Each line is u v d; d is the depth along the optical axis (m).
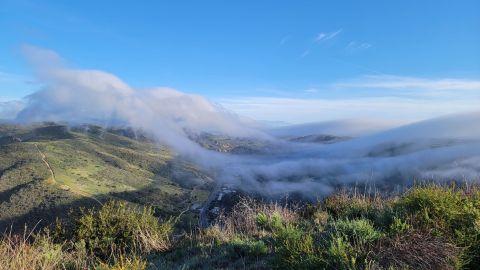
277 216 7.93
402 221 5.66
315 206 9.16
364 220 5.79
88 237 8.19
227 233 7.78
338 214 8.02
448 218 5.54
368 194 8.91
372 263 4.48
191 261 6.36
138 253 7.48
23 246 6.14
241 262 5.92
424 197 5.93
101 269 5.79
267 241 6.88
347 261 4.45
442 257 4.57
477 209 5.68
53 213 69.38
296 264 4.77
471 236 4.95
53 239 8.18
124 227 8.47
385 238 5.04
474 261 4.80
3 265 5.55
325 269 4.51
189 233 8.39
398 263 4.46
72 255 7.42
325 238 5.40
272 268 5.16
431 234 5.09
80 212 9.23
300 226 7.71
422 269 4.45
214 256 6.48
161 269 5.98
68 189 89.88
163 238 8.16
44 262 6.09
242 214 8.66
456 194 6.14
